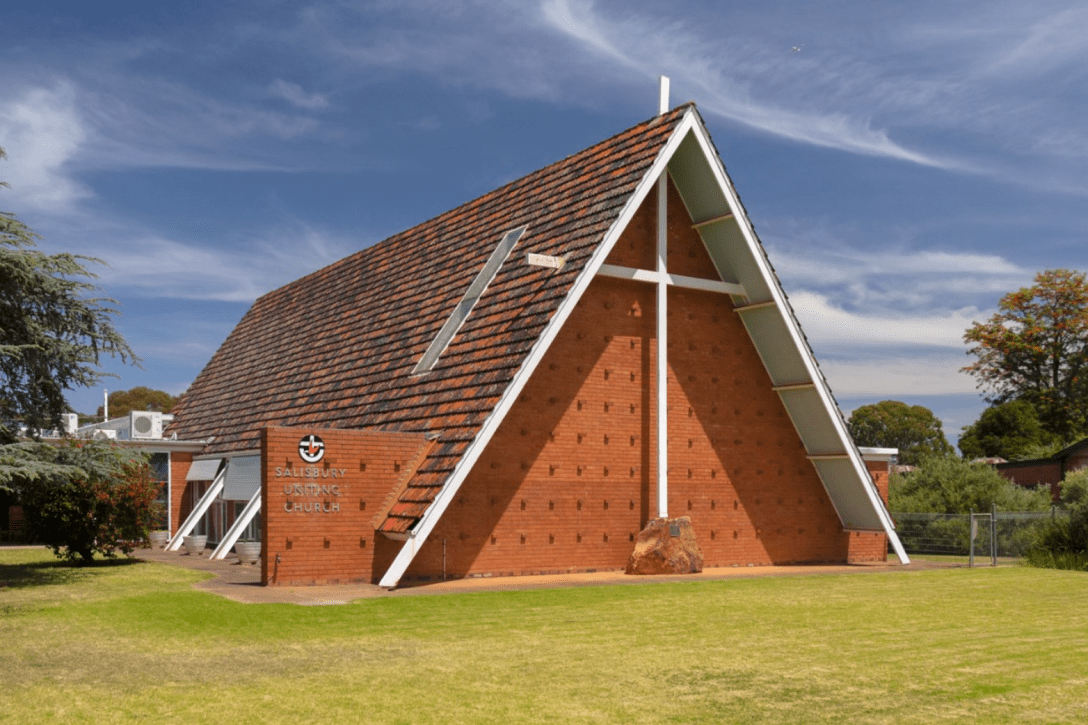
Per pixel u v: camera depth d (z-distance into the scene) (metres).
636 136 25.27
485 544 22.02
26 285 20.88
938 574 23.64
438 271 30.14
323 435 20.59
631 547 24.14
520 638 13.48
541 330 21.45
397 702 9.70
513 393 20.95
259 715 9.20
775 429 27.14
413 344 27.47
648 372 24.80
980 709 9.45
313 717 9.12
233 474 32.25
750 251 25.22
